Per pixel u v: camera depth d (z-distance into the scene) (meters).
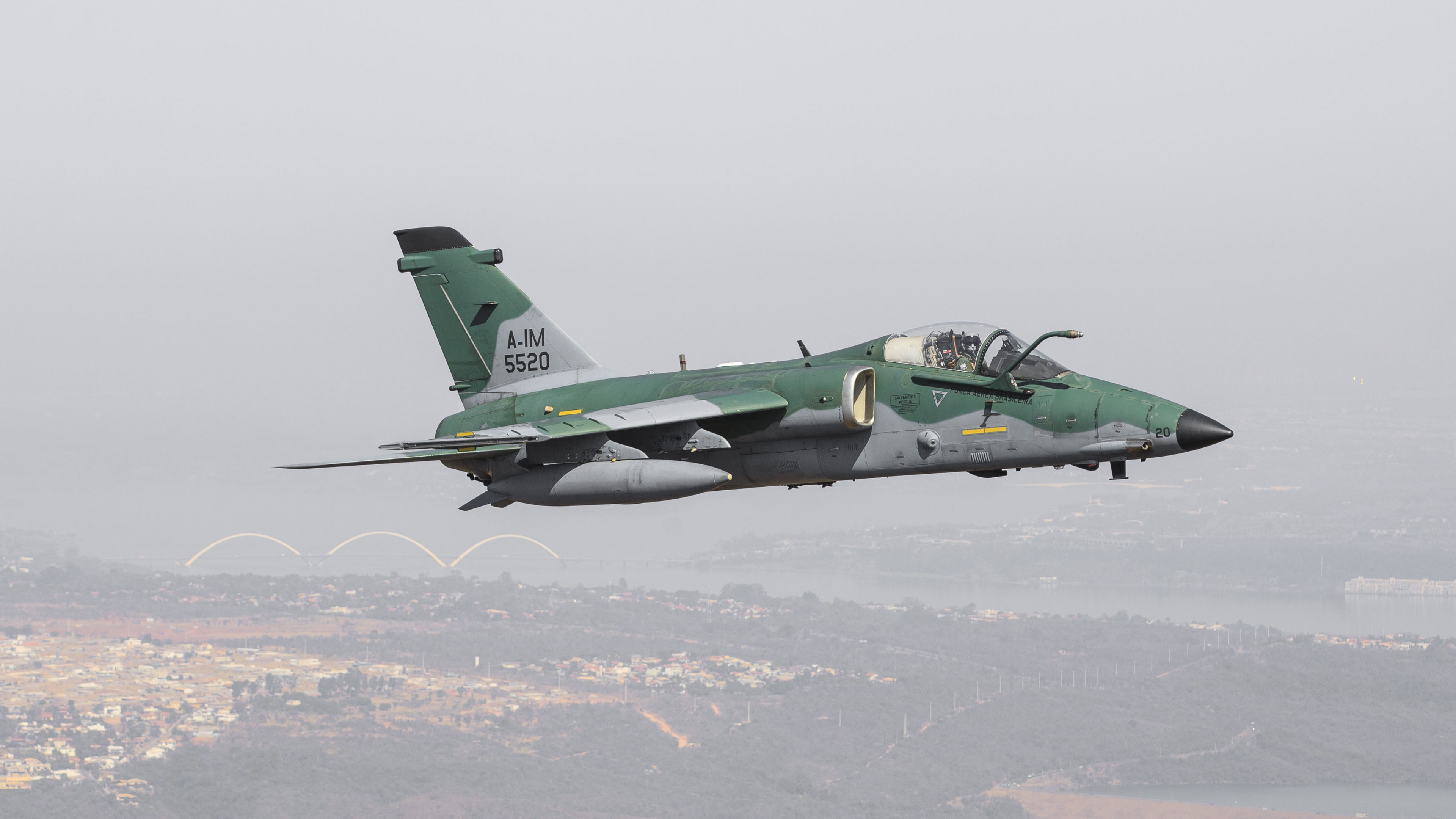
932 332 69.62
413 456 73.31
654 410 68.25
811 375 68.81
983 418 65.94
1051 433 64.31
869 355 70.69
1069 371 67.44
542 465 71.62
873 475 69.56
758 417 69.88
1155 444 62.31
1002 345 67.88
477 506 73.44
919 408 67.50
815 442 69.75
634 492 67.50
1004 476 68.88
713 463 72.00
